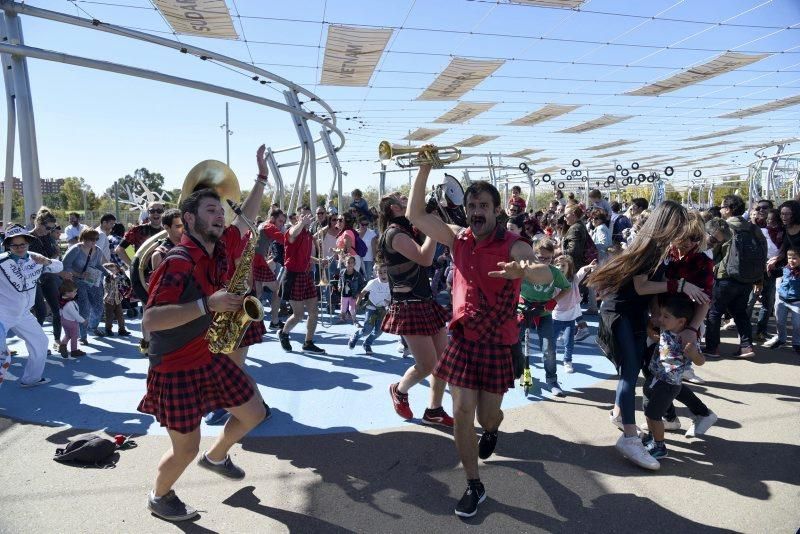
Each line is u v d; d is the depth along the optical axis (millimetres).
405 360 5949
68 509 2871
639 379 5164
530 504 2945
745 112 13570
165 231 3652
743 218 5590
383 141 2930
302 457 3523
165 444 3736
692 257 3584
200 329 2625
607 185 23375
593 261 7051
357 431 3959
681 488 3111
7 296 4637
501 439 3809
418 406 4520
